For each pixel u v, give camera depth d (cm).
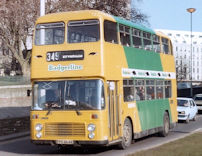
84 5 3625
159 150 1336
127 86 1588
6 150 1567
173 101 2162
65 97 1386
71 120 1362
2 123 1983
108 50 1430
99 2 3612
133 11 3681
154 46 1945
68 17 1441
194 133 1998
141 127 1702
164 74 2047
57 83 1409
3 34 3925
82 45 1399
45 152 1512
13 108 2919
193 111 3073
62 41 1429
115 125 1459
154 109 1873
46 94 1412
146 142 1784
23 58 4534
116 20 1535
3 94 3706
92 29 1406
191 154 1236
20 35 3803
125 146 1552
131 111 1609
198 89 6562
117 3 3619
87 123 1348
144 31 1827
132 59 1658
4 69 5344
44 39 1456
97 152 1489
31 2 3594
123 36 1595
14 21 3666
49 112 1388
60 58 1417
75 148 1625
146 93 1792
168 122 2081
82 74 1381
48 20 1462
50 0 3609
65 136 1366
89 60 1384
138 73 1709
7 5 3578
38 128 1397
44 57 1438
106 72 1395
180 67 10119
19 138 1970
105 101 1373
